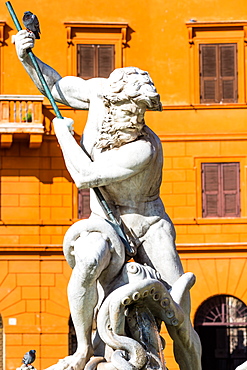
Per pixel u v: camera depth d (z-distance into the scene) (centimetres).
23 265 4356
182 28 4556
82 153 888
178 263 896
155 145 890
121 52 4528
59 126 903
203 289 4394
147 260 893
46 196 4412
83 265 838
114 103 879
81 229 862
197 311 4391
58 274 4359
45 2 4519
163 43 4553
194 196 4481
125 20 4541
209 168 4497
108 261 858
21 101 4331
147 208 895
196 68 4541
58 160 4428
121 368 835
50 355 4309
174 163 4500
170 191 4494
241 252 4419
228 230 4444
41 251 4362
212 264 4406
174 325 880
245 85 4541
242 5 4559
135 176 884
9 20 4431
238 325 4378
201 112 4522
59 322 4325
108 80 884
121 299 842
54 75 944
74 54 4509
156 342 871
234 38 4553
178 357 920
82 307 849
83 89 923
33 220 4388
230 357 4369
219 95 4538
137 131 884
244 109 4522
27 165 4416
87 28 4522
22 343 4303
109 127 880
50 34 4509
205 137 4500
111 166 874
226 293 4388
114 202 895
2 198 4394
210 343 4378
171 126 4512
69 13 4522
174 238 905
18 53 938
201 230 4450
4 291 4328
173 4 4556
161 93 4534
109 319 848
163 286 864
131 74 877
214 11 4559
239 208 4478
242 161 4494
